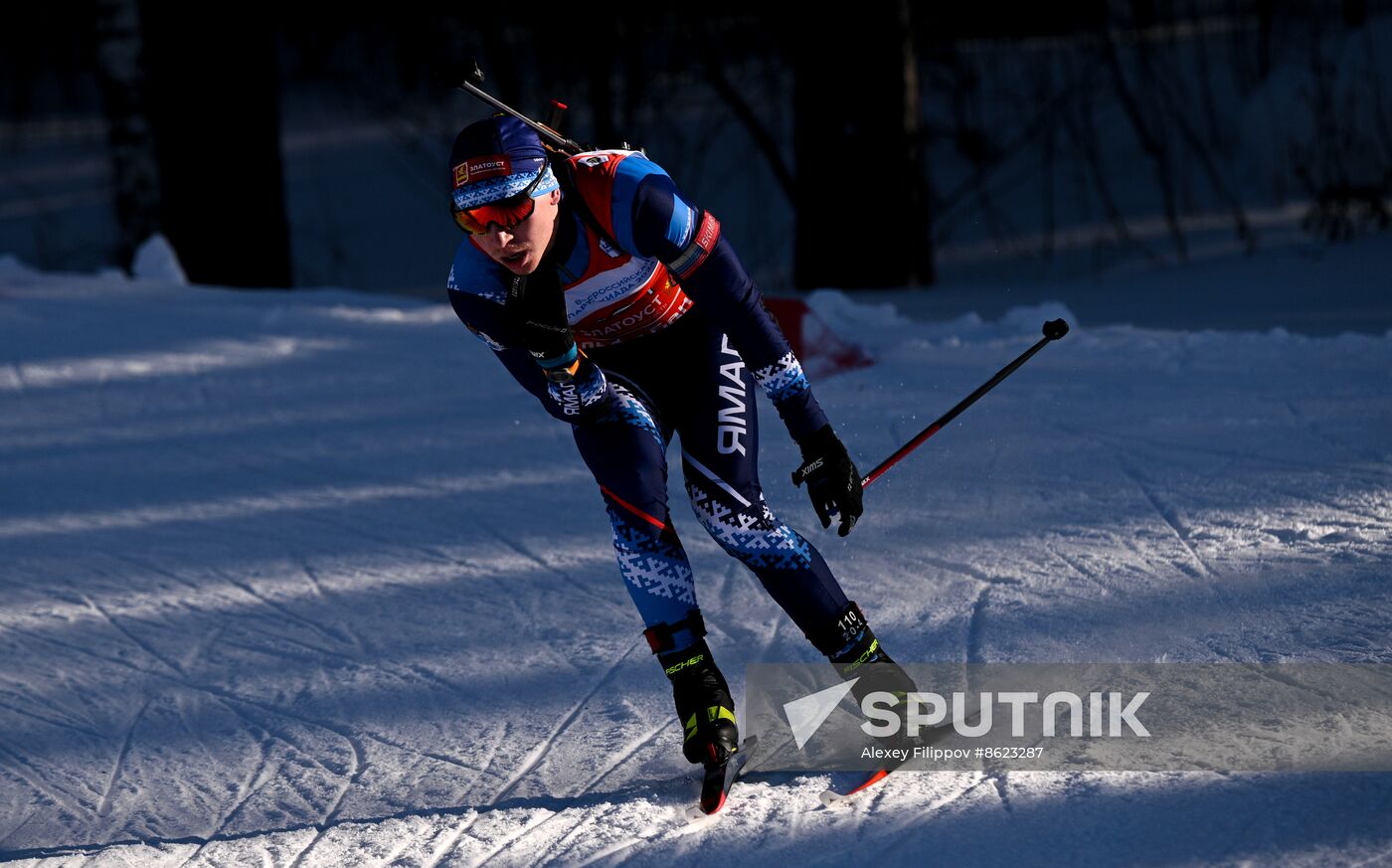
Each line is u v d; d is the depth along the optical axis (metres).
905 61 44.00
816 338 23.16
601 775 10.66
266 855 9.70
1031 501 16.19
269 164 48.25
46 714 12.75
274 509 18.73
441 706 12.25
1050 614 12.80
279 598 15.44
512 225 9.19
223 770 11.38
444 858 9.47
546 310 9.66
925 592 13.76
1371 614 11.95
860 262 44.50
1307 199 54.62
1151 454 17.55
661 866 9.12
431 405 23.39
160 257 35.62
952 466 17.73
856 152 44.00
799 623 10.52
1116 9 79.19
